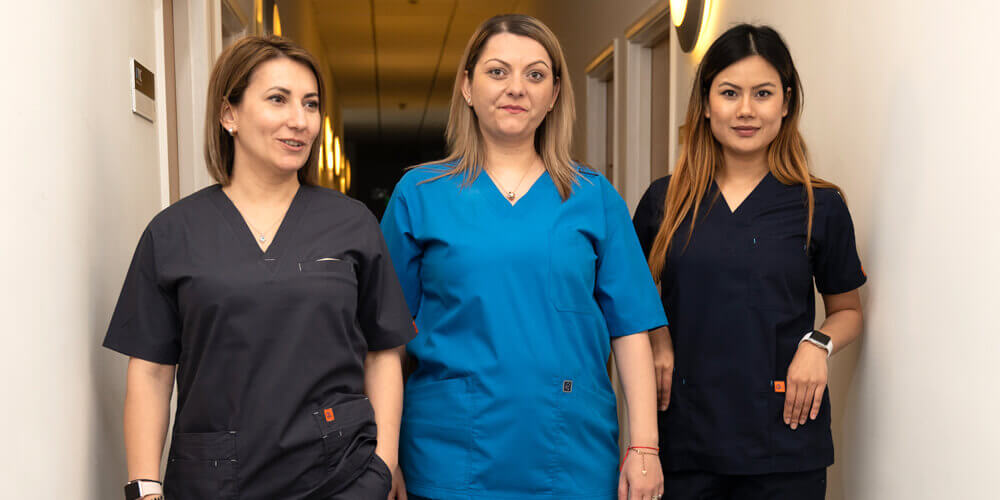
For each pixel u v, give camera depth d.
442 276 1.49
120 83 1.71
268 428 1.25
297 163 1.32
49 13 1.30
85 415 1.42
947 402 1.52
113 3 1.68
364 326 1.42
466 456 1.47
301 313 1.27
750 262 1.69
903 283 1.68
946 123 1.53
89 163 1.48
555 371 1.46
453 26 8.66
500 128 1.48
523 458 1.46
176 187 2.69
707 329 1.71
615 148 4.34
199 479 1.25
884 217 1.77
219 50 2.90
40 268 1.23
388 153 22.31
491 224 1.49
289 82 1.30
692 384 1.73
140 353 1.27
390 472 1.38
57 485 1.28
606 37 4.57
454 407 1.47
